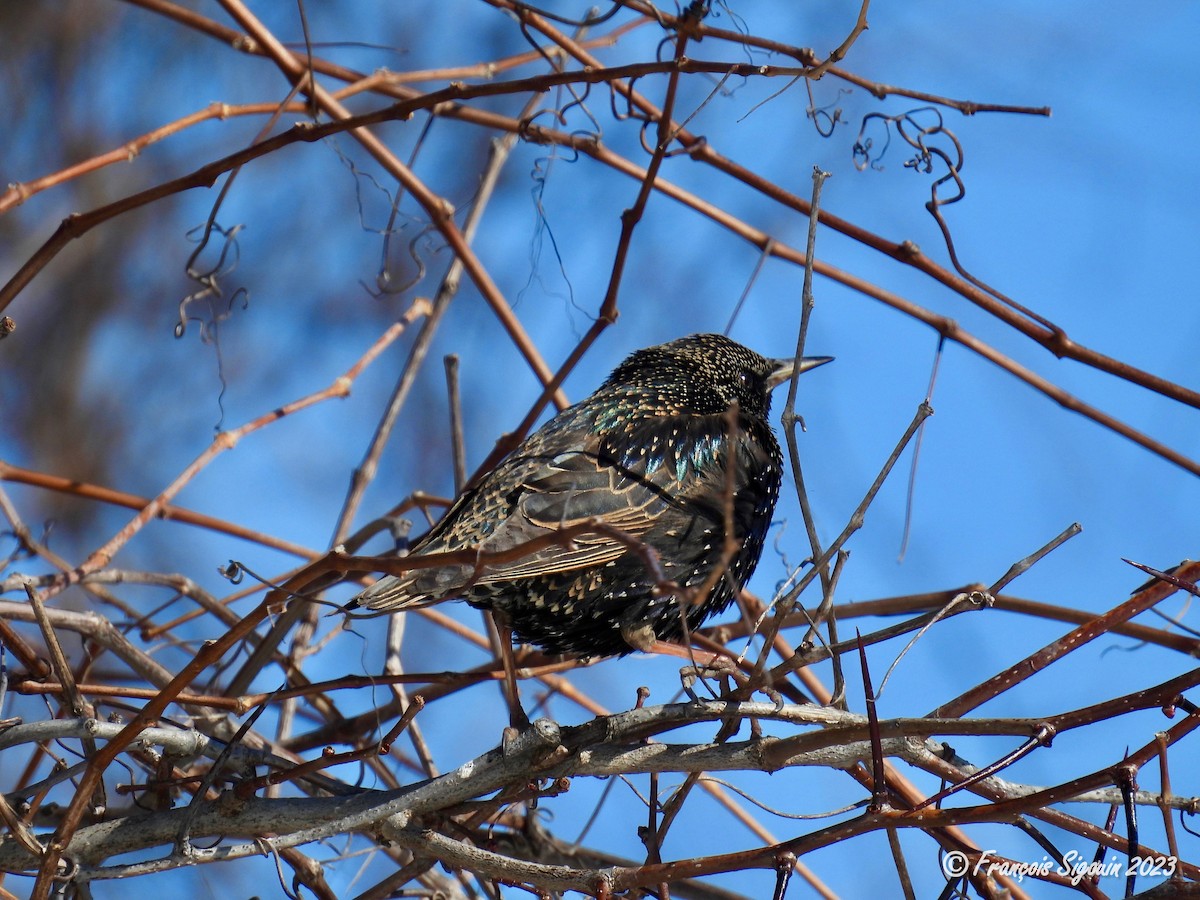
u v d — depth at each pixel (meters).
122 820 8.80
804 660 8.23
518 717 9.87
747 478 11.11
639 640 10.38
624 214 10.44
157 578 10.66
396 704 10.84
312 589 10.79
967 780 7.59
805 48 9.60
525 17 10.42
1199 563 8.34
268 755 8.88
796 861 7.61
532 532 9.74
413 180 11.03
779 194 10.86
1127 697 7.67
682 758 8.51
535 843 10.60
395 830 8.79
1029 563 8.14
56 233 8.77
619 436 10.73
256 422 11.04
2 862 8.59
